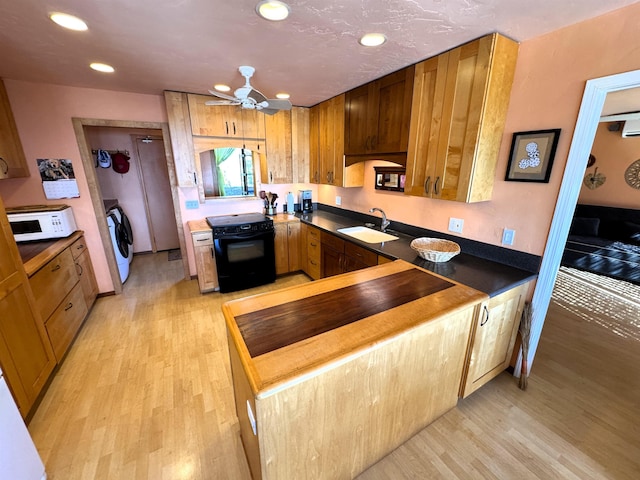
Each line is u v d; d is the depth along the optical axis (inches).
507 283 64.7
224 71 87.3
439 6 51.0
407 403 56.3
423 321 48.7
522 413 68.9
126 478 55.2
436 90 73.7
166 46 68.6
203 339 98.8
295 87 105.2
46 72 89.2
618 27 52.0
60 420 67.1
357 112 105.7
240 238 128.9
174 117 115.0
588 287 140.5
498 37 61.4
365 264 97.9
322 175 137.4
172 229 202.7
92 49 70.6
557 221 65.0
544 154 65.0
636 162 179.5
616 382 78.5
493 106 66.1
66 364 85.9
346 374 44.3
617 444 61.5
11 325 62.4
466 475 55.6
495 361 73.4
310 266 143.2
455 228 89.1
